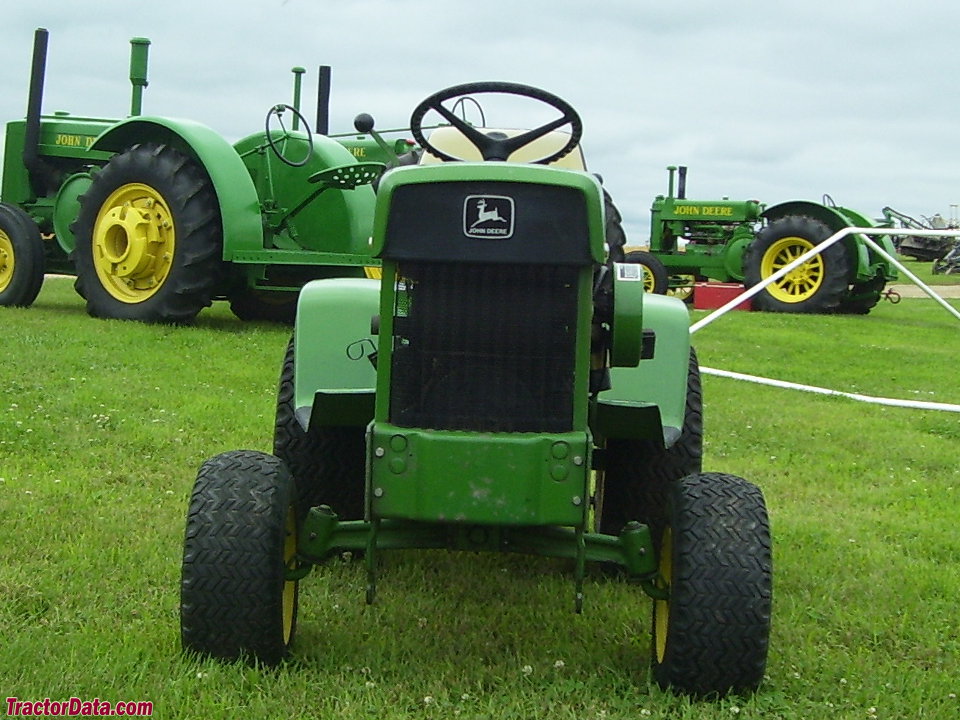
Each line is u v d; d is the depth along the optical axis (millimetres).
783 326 15266
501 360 3391
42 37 12453
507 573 4500
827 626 4059
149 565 4215
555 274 3383
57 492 5133
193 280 10391
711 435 7465
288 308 12062
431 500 3320
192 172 10445
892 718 3328
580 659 3615
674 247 20906
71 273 12414
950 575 4645
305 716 3146
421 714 3205
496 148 4246
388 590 4219
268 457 3559
